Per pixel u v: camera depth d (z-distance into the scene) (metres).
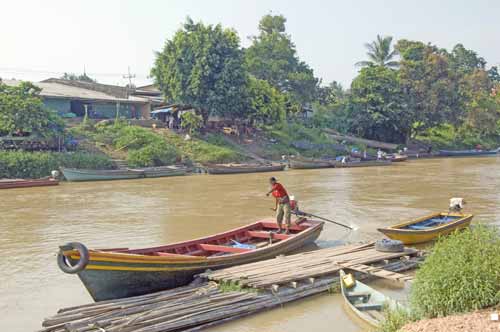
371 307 8.55
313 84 69.62
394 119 63.47
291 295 9.47
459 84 72.25
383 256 11.65
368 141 60.19
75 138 38.72
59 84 50.22
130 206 22.06
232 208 21.55
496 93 90.94
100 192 27.03
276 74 64.75
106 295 9.00
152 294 9.23
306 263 11.04
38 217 19.22
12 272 11.70
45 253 13.58
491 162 53.03
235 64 47.19
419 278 7.73
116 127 42.06
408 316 7.26
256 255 11.46
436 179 33.97
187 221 18.55
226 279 9.75
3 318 8.91
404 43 76.62
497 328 6.02
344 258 11.45
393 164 50.06
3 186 27.95
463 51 109.88
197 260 10.13
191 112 48.75
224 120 54.28
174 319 8.15
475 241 7.90
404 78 69.31
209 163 41.16
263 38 68.62
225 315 8.49
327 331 8.10
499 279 7.23
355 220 18.52
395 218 18.91
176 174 37.22
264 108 49.50
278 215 13.80
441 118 69.81
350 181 32.75
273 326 8.33
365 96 63.97
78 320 7.88
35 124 33.78
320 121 64.31
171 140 44.44
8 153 31.75
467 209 20.44
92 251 8.45
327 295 9.73
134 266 9.05
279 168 42.12
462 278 7.14
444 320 6.58
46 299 9.88
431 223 15.50
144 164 37.88
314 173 39.53
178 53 46.66
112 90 50.47
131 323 7.82
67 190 27.80
